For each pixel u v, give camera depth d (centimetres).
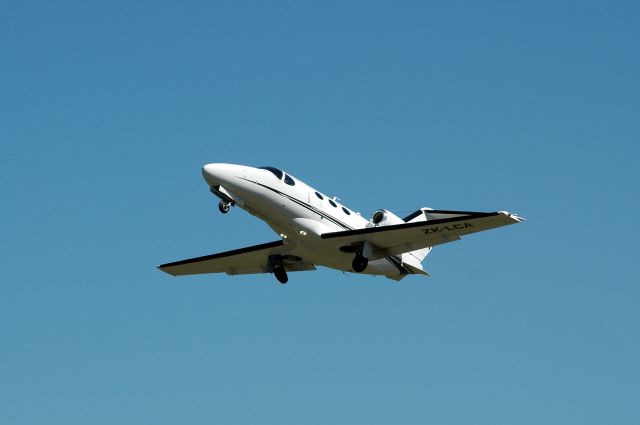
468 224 10612
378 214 11850
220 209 11031
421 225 10794
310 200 11350
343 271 12088
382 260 12162
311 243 11444
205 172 10825
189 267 12538
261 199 11038
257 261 12400
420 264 12712
